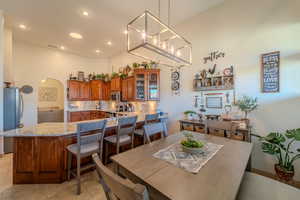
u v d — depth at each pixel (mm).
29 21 3316
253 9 2445
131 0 2701
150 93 4023
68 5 2783
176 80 3645
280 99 2186
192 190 814
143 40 1632
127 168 1069
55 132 1946
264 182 1239
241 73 2578
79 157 1834
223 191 804
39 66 4793
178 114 3611
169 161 1182
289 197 1044
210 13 2994
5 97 3031
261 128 2361
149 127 1837
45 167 2031
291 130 1923
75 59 5750
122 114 4336
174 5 2885
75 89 5473
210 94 2996
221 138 1817
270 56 2273
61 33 3945
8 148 3109
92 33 3977
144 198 565
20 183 2010
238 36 2617
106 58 6406
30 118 4520
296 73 2057
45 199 1715
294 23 2076
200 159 1217
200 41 3166
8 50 3467
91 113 5898
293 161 2080
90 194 1812
